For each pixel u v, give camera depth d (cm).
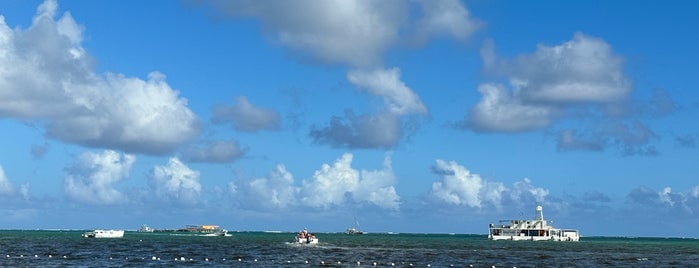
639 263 16862
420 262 16025
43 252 18288
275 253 19362
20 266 13262
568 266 15300
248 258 16700
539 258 18375
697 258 19812
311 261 15788
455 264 15488
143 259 15838
